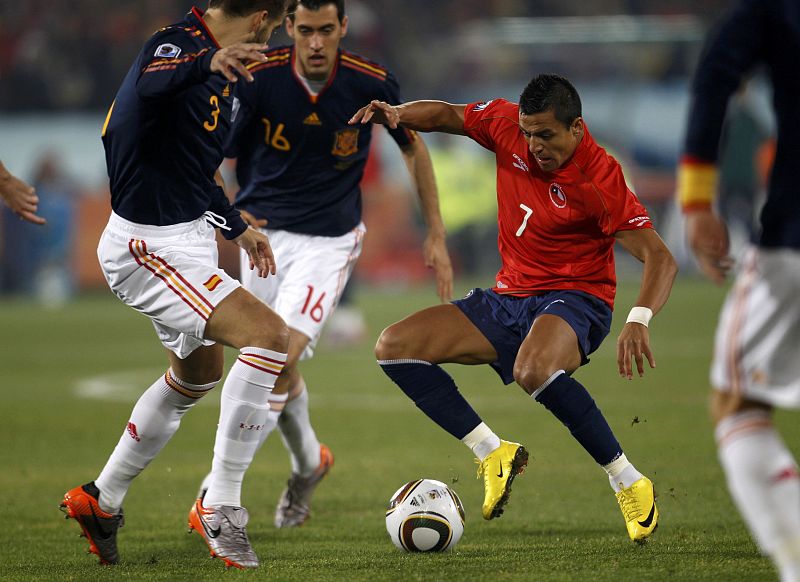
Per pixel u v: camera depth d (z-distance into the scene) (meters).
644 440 26.48
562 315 16.12
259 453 26.94
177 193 14.62
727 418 10.47
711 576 13.12
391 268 80.81
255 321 14.42
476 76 92.81
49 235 77.25
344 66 20.64
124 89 14.33
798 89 9.96
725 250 10.05
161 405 15.14
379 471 23.61
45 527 18.12
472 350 16.80
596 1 101.75
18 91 85.62
